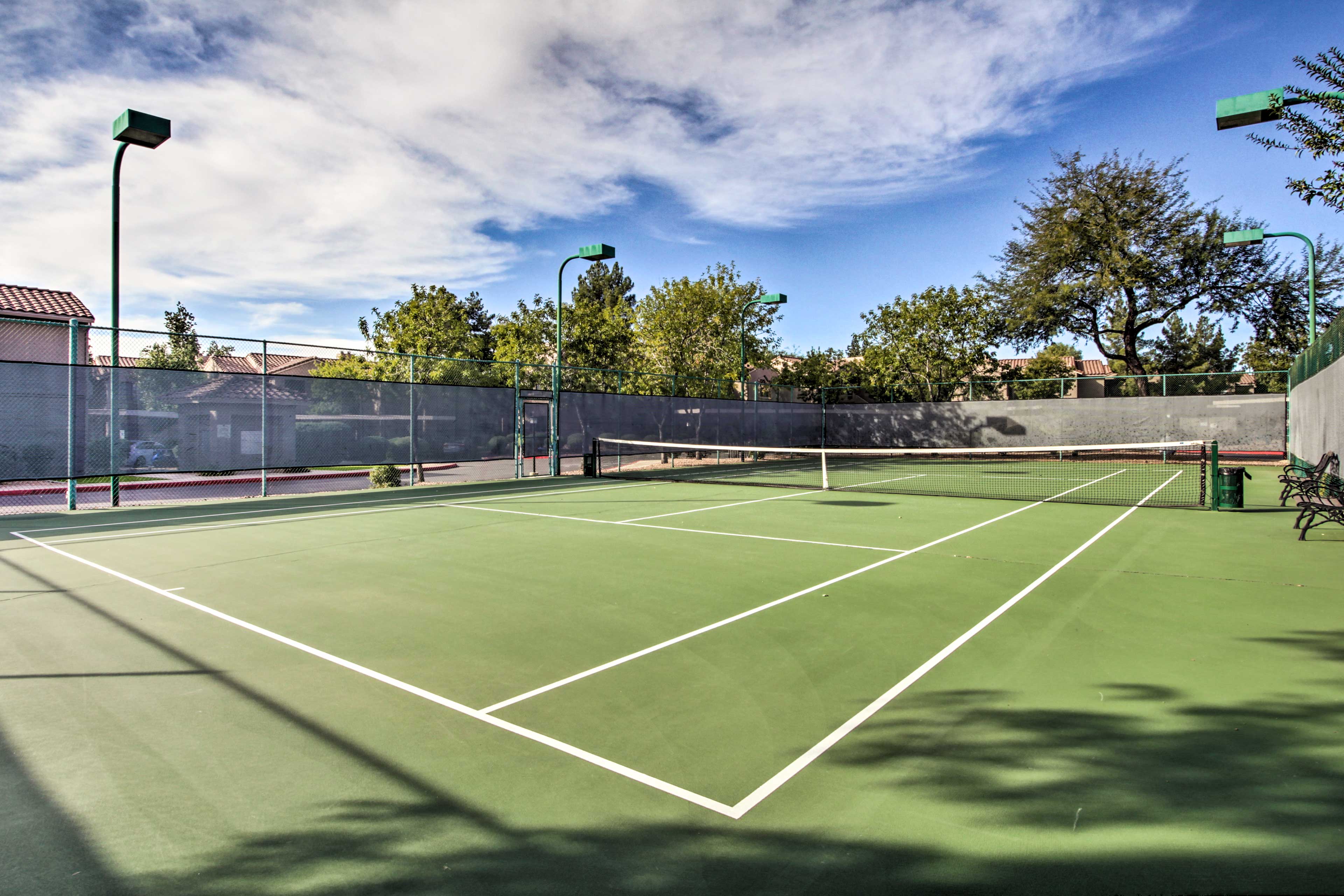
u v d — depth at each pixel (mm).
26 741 3949
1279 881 2670
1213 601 6906
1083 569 8438
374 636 5797
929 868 2781
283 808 3260
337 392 16422
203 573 8133
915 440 33250
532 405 21016
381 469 18938
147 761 3725
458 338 25922
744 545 10086
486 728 4094
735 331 35781
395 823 3129
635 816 3180
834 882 2703
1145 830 3033
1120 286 31812
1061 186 33688
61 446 12680
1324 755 3695
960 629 6000
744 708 4359
